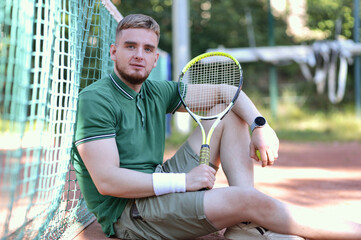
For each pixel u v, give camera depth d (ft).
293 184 14.53
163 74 29.78
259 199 6.97
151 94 8.18
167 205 7.16
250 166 8.07
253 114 8.03
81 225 8.77
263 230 7.17
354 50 39.24
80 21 8.27
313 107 51.85
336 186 14.14
